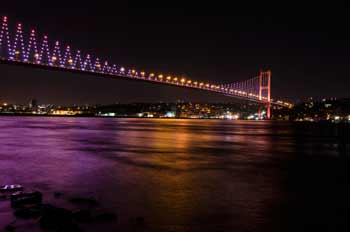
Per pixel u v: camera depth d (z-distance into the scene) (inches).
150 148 1001.5
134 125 3016.7
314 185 503.5
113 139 1333.7
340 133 2251.5
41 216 323.6
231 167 669.9
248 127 3110.2
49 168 601.9
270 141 1437.0
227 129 2581.2
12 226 300.8
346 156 898.7
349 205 395.2
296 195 439.5
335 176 584.1
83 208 360.2
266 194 442.6
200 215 350.3
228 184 498.9
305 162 769.6
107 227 310.0
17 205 355.9
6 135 1451.8
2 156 759.1
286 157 861.2
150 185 478.0
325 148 1139.9
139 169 612.7
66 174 546.9
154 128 2480.3
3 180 490.6
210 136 1683.1
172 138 1469.0
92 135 1553.9
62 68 3068.4
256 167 678.5
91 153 843.4
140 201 394.6
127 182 494.3
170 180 517.3
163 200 400.8
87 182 486.9
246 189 469.1
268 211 369.1
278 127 3334.2
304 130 2694.4
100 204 377.1
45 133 1630.2
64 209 336.5
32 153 821.2
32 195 384.2
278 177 567.5
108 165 651.5
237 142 1334.9
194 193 438.0
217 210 368.5
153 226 317.4
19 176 522.0
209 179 533.6
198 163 711.7
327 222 337.7
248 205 389.7
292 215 357.1
